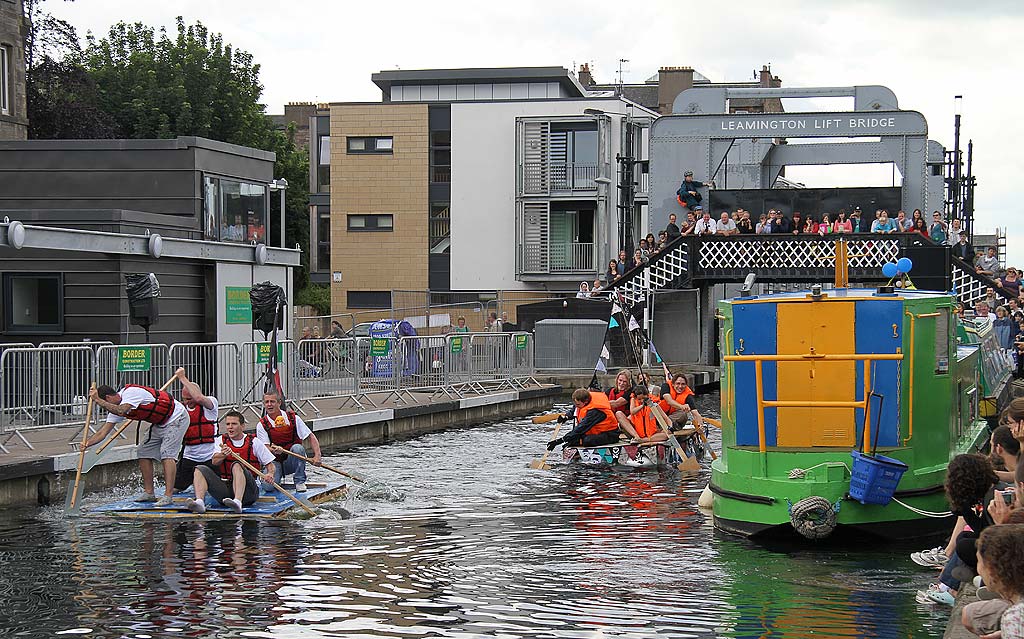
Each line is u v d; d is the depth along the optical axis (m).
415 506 15.52
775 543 12.80
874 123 40.03
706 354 40.03
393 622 9.71
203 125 58.09
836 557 12.08
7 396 16.78
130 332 23.66
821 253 35.78
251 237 28.11
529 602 10.34
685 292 37.22
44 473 15.82
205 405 15.41
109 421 15.18
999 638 6.70
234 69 61.06
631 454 19.70
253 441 15.01
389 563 11.93
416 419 25.48
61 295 23.59
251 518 14.46
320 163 64.75
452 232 56.03
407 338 27.20
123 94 58.03
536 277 54.84
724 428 13.74
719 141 41.34
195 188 26.02
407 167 56.25
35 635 9.38
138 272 23.39
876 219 36.59
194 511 14.62
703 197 41.38
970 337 17.91
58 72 45.19
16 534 13.48
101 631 9.48
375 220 56.59
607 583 11.02
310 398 24.09
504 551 12.53
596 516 14.73
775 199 40.41
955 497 9.93
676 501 15.97
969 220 53.97
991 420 19.22
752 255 36.41
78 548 12.66
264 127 61.88
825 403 12.79
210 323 25.56
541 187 54.72
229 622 9.74
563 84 60.12
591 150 54.50
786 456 12.77
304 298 62.41
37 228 20.44
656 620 9.71
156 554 12.37
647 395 20.34
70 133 44.47
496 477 18.27
